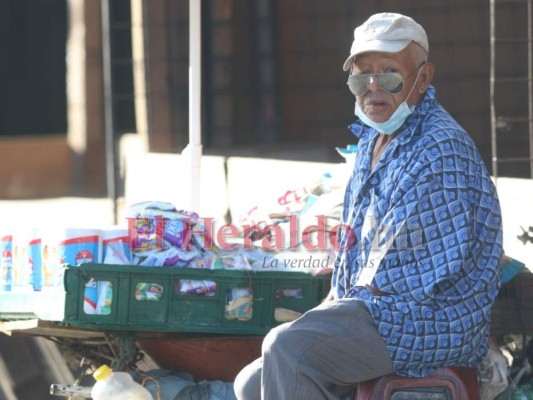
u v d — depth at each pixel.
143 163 26.45
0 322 14.15
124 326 13.07
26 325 13.59
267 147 31.70
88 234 13.24
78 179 40.88
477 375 12.75
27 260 13.85
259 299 13.65
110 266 12.95
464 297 11.99
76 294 12.86
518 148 29.62
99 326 12.97
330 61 33.09
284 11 33.41
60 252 13.20
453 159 12.03
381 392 12.03
